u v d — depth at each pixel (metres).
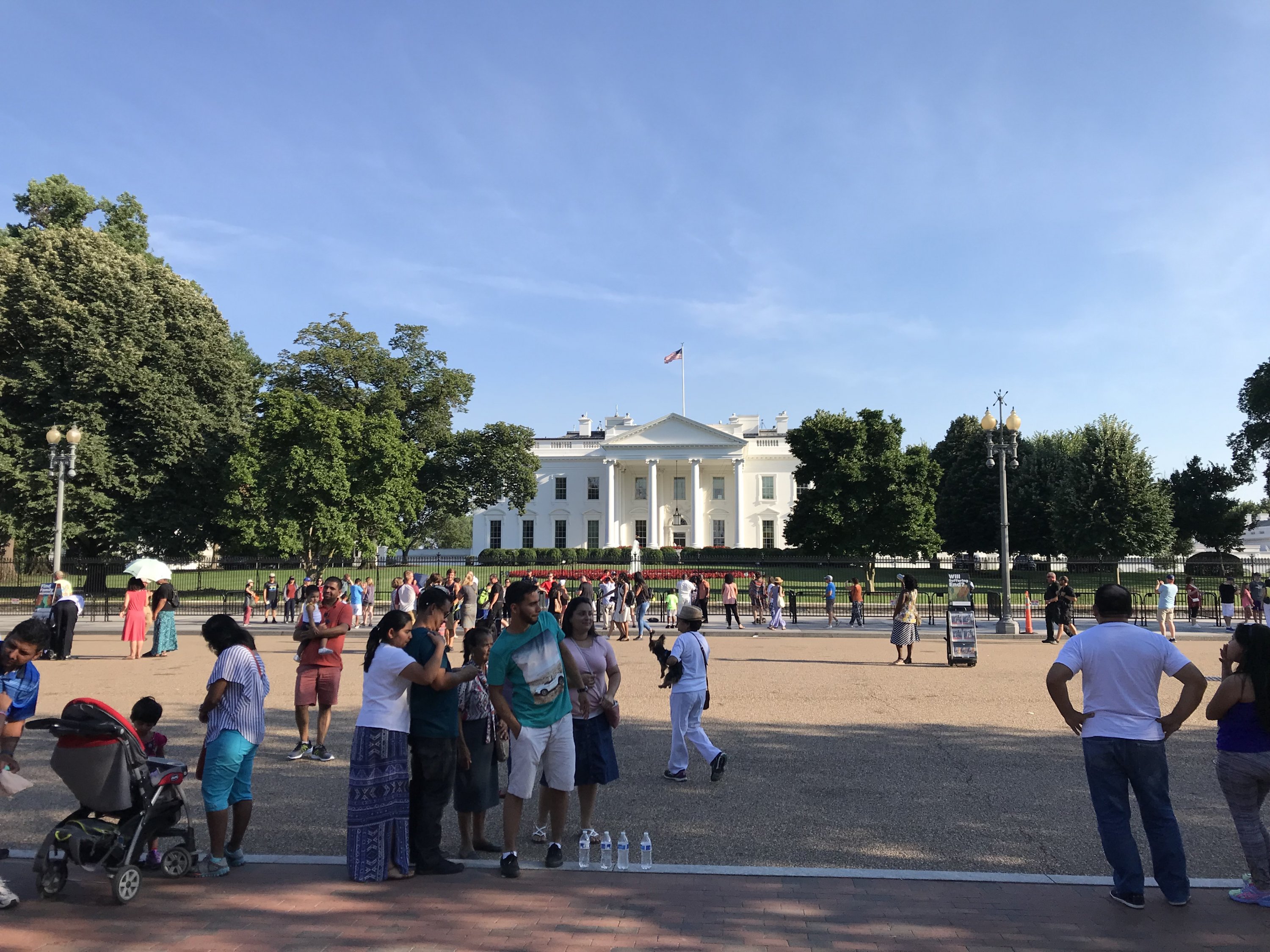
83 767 5.15
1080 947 4.36
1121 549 48.69
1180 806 7.11
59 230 37.81
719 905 4.92
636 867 5.59
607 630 25.33
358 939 4.46
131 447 36.94
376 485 37.34
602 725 6.21
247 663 5.72
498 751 6.22
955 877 5.37
